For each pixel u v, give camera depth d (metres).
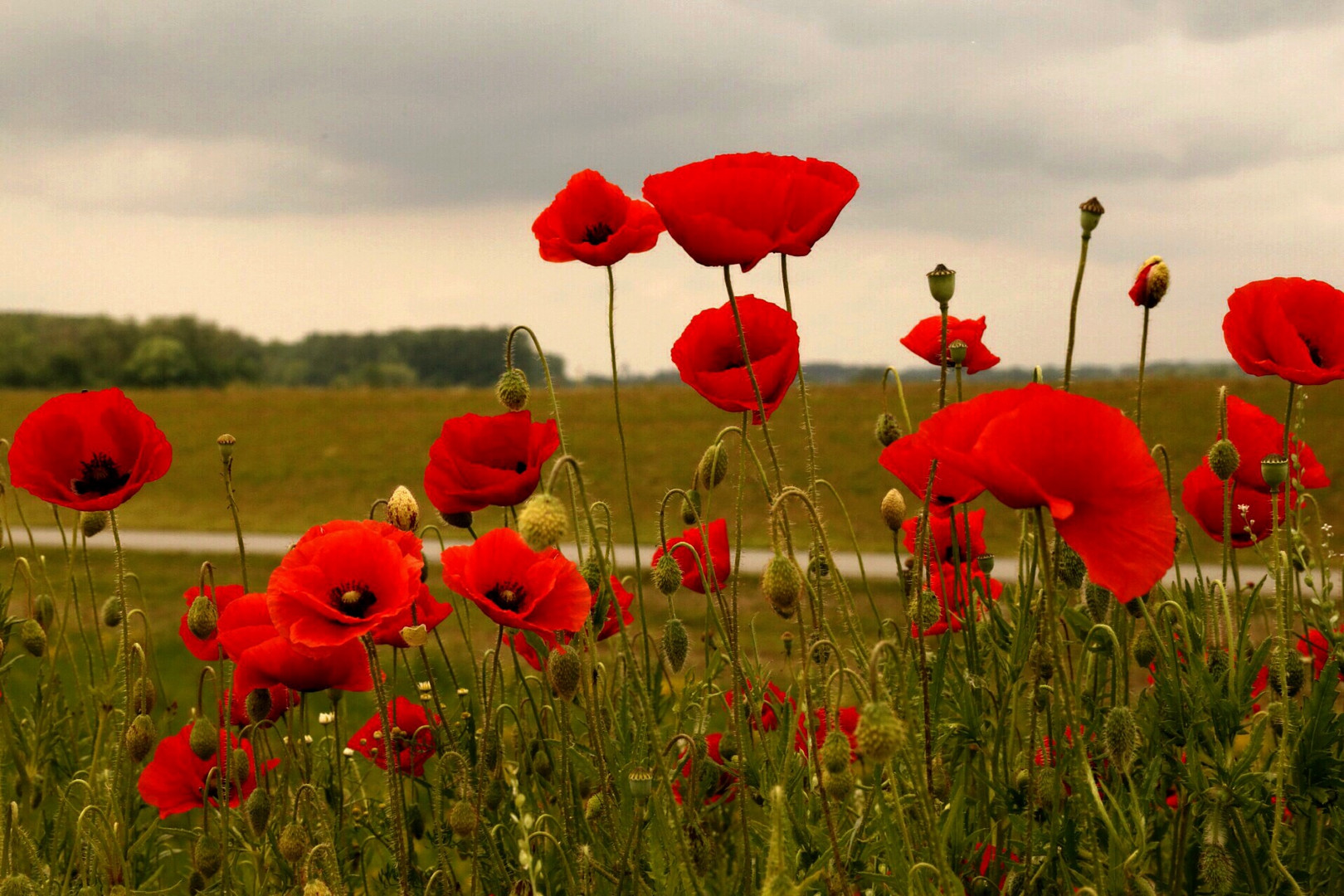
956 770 2.28
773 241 2.11
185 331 111.00
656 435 32.12
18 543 19.47
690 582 2.65
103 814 2.28
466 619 2.52
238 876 2.53
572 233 2.70
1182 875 2.09
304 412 41.88
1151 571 1.54
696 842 2.19
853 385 35.69
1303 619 2.36
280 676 2.30
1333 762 1.97
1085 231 2.18
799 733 2.30
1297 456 2.42
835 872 1.76
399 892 2.06
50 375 102.19
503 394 2.52
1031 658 2.03
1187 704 2.04
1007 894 1.99
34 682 3.34
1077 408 1.55
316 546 2.08
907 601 2.47
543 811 2.41
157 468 2.40
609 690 2.32
